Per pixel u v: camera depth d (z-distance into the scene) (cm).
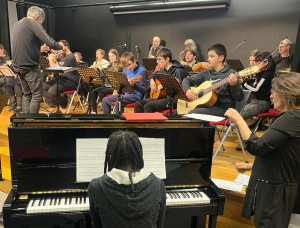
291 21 565
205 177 187
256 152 155
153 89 379
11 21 775
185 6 665
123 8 740
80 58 629
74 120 173
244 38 626
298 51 219
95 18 814
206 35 673
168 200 168
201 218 212
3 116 444
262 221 161
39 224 155
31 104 339
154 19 732
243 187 229
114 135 133
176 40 714
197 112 282
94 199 126
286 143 151
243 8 615
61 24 867
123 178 122
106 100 388
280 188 156
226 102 292
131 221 121
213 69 310
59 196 167
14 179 169
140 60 770
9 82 488
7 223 153
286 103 150
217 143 359
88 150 170
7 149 310
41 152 170
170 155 186
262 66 344
